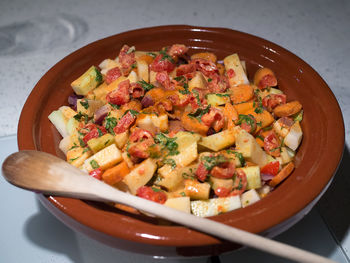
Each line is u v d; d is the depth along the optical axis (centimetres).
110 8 58
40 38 53
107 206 27
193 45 39
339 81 46
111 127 32
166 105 32
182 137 29
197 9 57
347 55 50
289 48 51
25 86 47
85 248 32
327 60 49
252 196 28
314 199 25
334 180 37
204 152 29
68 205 25
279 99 33
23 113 32
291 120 32
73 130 32
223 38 39
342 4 57
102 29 54
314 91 33
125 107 33
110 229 24
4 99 46
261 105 33
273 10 57
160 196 28
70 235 33
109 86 35
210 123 31
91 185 26
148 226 24
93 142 30
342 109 43
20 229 33
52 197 26
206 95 33
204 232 23
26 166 27
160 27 39
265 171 30
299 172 28
